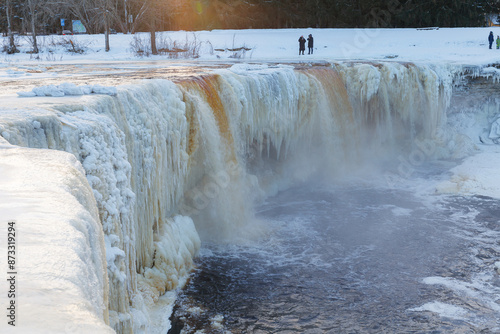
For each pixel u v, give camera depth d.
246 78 14.69
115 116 8.10
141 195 9.20
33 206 2.71
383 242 13.08
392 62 22.33
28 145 5.35
